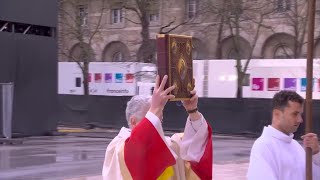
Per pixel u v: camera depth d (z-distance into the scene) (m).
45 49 23.42
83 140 22.14
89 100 29.09
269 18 34.75
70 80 33.47
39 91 23.20
